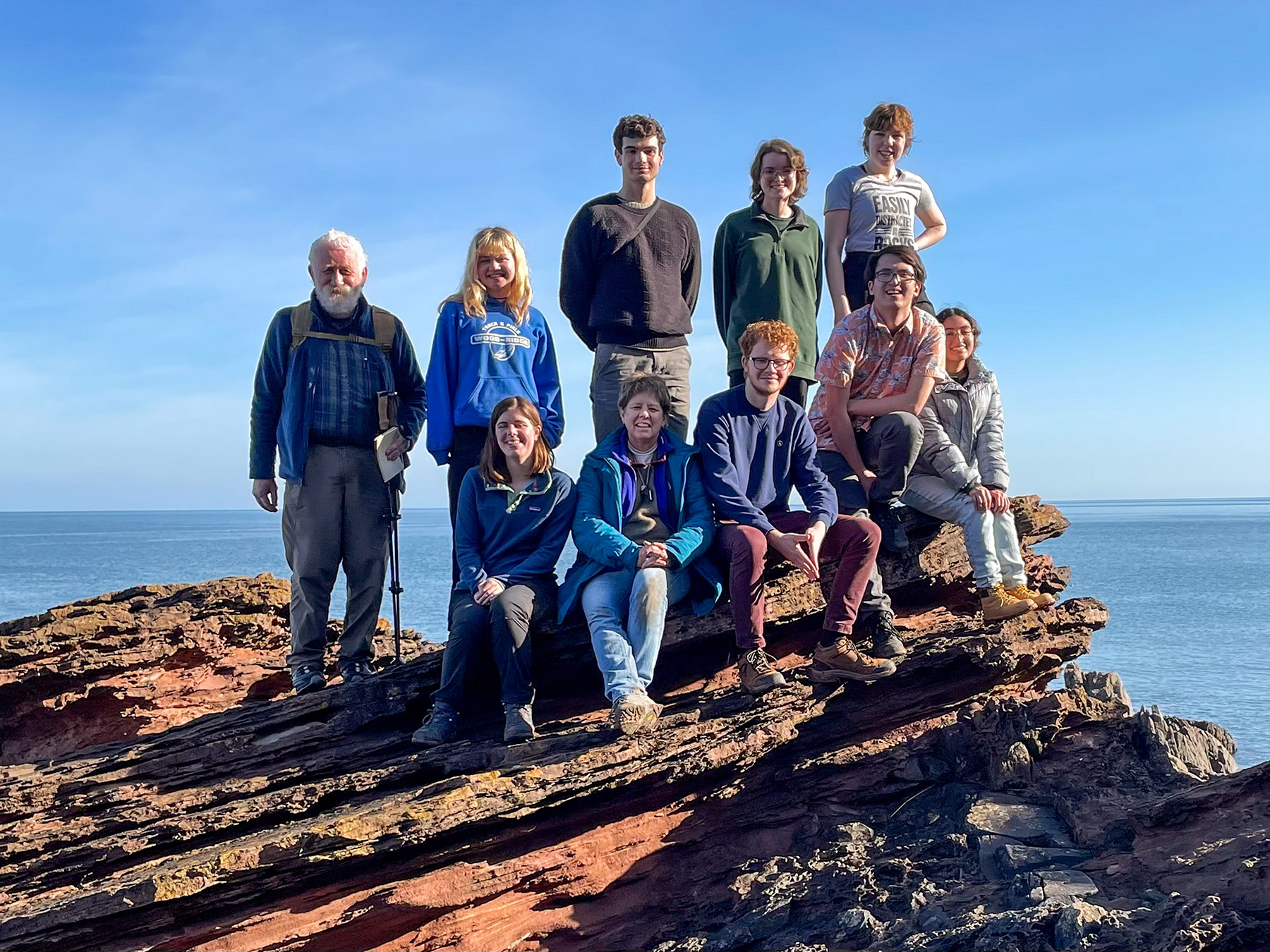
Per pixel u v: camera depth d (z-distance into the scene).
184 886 5.12
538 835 5.89
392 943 5.58
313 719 6.59
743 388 6.92
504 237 7.03
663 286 7.82
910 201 8.55
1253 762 28.61
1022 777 6.30
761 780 6.43
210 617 8.91
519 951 5.70
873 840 6.06
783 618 7.05
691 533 6.42
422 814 5.46
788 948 5.16
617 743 6.00
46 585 102.44
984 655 6.75
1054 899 4.97
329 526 7.02
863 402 7.22
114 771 6.26
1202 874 5.01
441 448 6.91
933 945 4.84
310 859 5.29
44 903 5.25
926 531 7.62
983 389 7.37
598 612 6.23
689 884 6.06
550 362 7.35
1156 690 41.78
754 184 8.30
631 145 7.71
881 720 6.72
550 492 6.65
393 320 7.37
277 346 7.09
